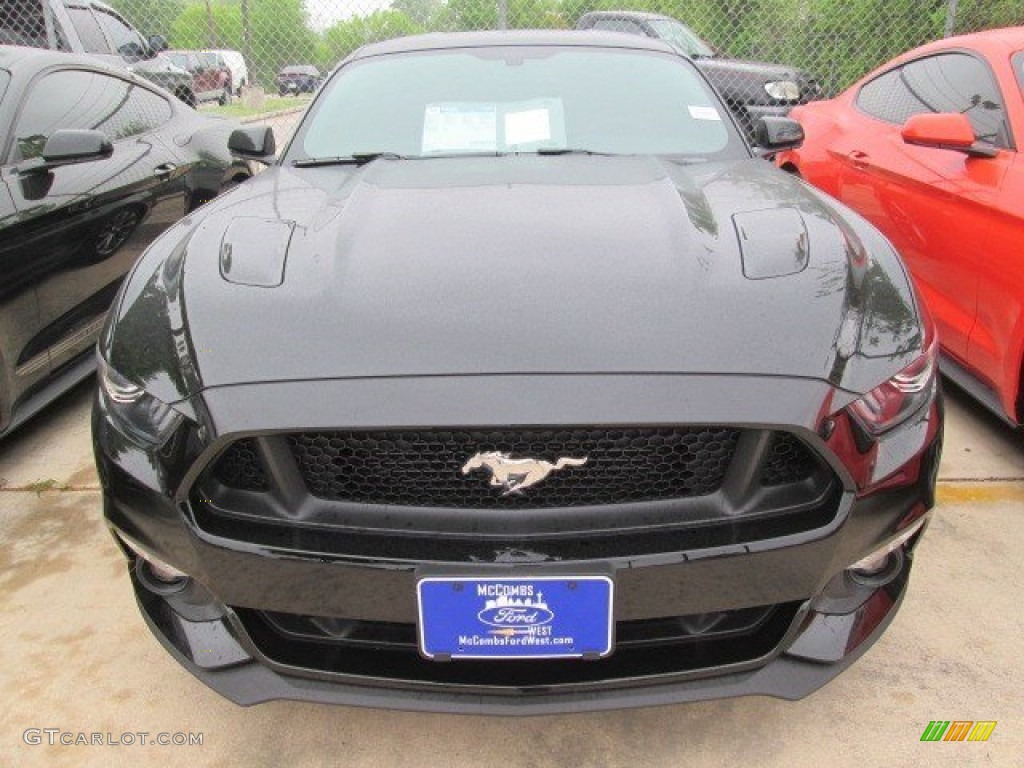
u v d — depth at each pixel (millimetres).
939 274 3215
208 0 11359
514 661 1570
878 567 1693
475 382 1454
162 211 4125
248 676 1614
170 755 1825
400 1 8656
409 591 1470
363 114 2750
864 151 3943
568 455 1470
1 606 2303
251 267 1766
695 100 2799
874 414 1531
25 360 3072
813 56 8922
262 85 9812
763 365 1494
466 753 1815
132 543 1638
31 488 2902
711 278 1680
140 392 1599
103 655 2113
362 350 1523
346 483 1520
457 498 1506
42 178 3260
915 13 8258
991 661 2031
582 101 2738
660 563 1444
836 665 1620
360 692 1576
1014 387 2781
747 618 1643
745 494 1499
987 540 2508
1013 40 3396
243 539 1505
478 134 2617
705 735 1845
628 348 1508
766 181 2287
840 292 1660
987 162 2990
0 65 3521
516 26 8508
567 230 1869
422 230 1892
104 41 7043
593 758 1795
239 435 1459
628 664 1569
